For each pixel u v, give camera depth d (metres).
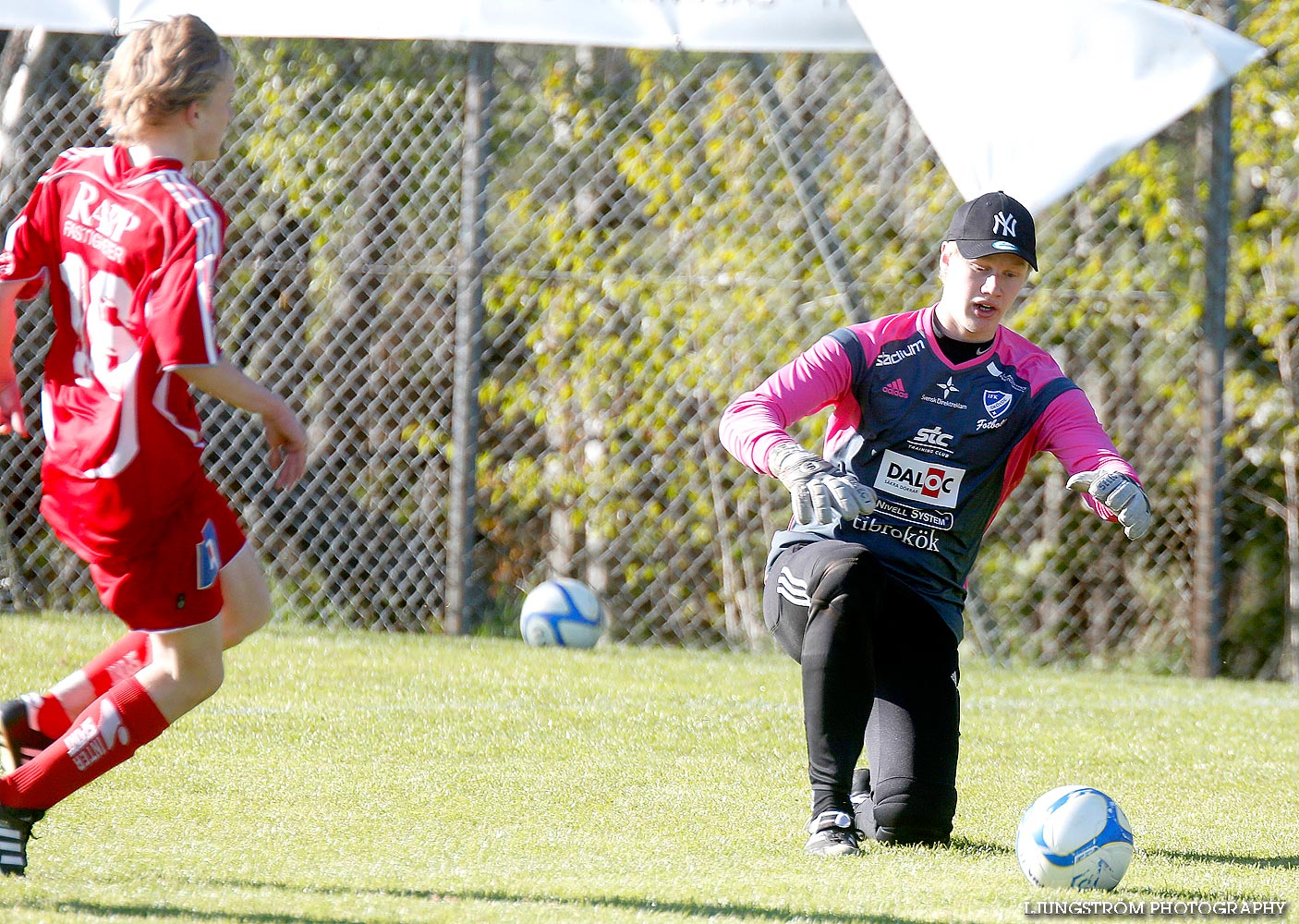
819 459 10.44
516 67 27.06
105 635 21.30
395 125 26.14
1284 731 18.39
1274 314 25.75
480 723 16.19
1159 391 25.73
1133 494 10.55
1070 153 22.97
